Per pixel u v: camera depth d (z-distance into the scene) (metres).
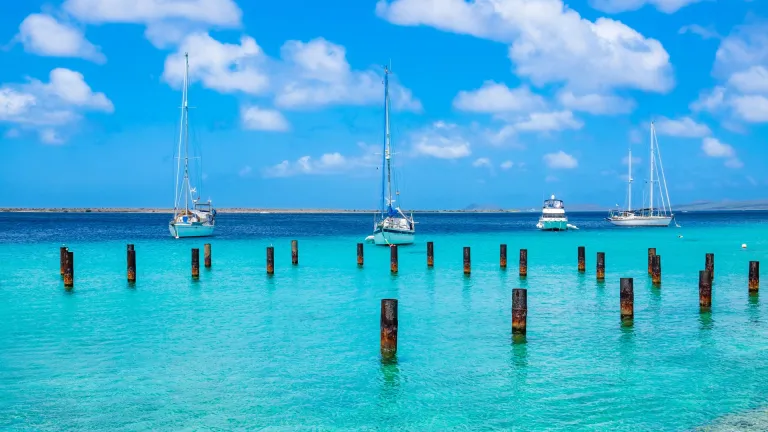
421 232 117.88
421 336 24.81
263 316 29.06
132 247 39.78
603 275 39.53
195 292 36.25
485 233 110.81
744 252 61.09
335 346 23.41
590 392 18.20
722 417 16.31
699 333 24.97
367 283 39.91
